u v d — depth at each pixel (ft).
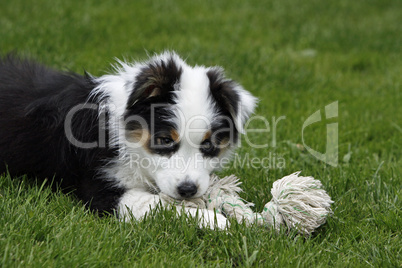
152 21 33.73
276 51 30.66
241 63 26.58
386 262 10.82
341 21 38.37
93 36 29.19
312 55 30.89
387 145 19.16
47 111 13.60
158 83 12.37
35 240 10.57
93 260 9.90
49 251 9.97
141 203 12.32
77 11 33.55
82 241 10.48
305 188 11.94
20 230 10.59
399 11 42.01
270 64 27.07
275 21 37.47
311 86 25.26
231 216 12.01
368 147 19.17
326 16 39.52
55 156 13.56
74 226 11.02
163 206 12.17
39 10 32.86
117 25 32.17
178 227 11.43
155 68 12.59
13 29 27.86
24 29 28.14
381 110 22.90
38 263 9.54
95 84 13.47
